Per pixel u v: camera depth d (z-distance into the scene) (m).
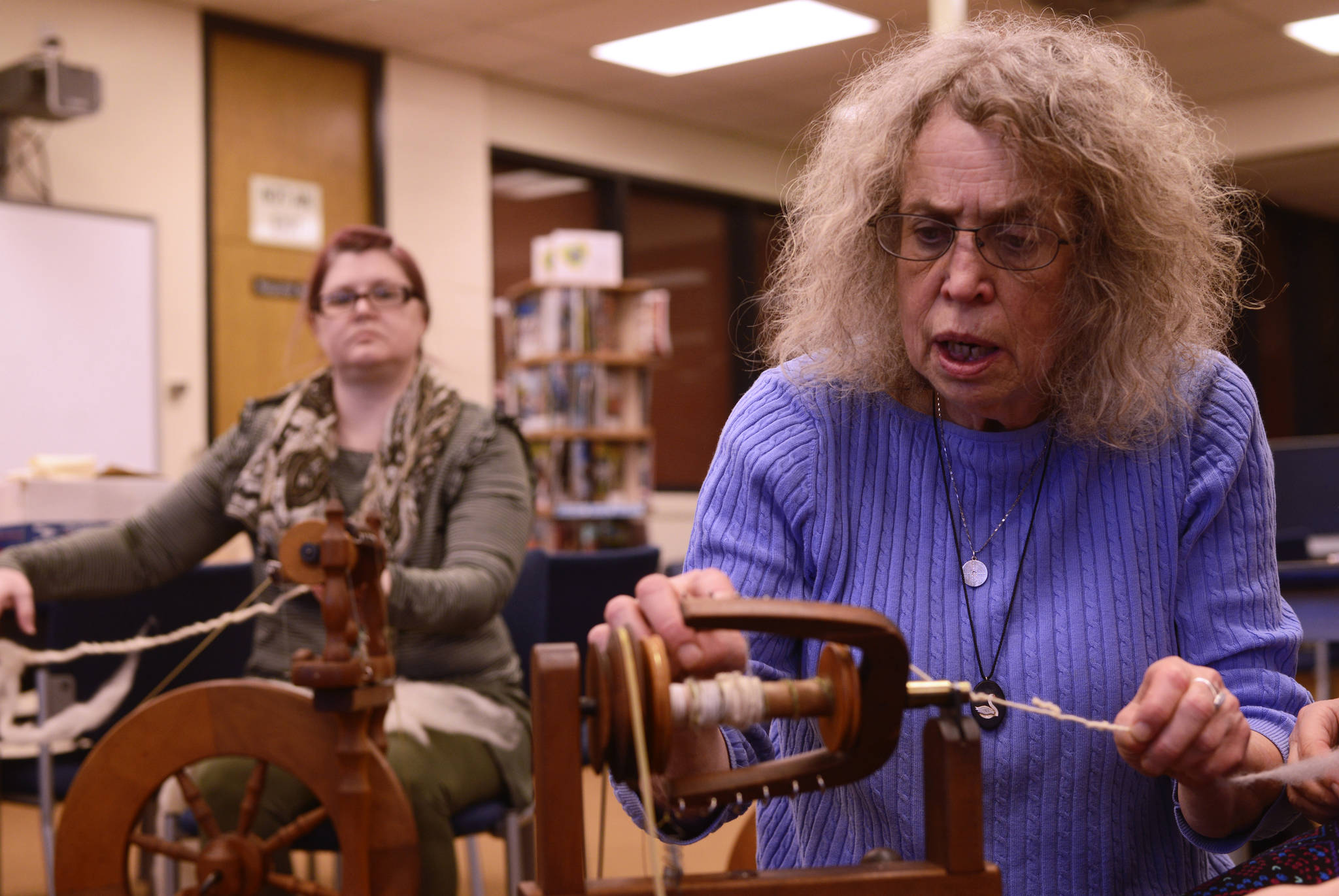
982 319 0.98
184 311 5.68
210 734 1.37
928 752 0.78
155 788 1.38
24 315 5.05
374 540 1.45
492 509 2.13
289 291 6.10
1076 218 1.00
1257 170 8.41
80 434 5.21
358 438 2.23
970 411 1.08
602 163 7.61
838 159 1.11
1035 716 1.04
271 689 1.37
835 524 1.10
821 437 1.12
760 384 1.19
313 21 6.05
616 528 6.89
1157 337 1.04
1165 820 1.10
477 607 1.99
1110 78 1.02
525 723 2.15
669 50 6.62
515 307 6.93
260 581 2.15
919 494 1.10
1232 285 1.15
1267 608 1.09
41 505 2.74
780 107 7.71
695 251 8.35
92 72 4.91
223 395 5.85
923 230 1.00
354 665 1.35
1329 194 9.41
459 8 5.96
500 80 7.07
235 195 5.93
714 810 0.87
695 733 0.89
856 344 1.11
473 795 2.02
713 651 0.77
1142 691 0.87
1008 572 1.07
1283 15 6.22
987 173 0.97
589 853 3.26
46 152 5.27
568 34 6.35
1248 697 1.04
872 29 6.31
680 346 8.28
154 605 2.48
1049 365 1.02
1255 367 10.21
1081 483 1.08
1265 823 0.99
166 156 5.65
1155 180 1.01
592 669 0.75
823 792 1.12
